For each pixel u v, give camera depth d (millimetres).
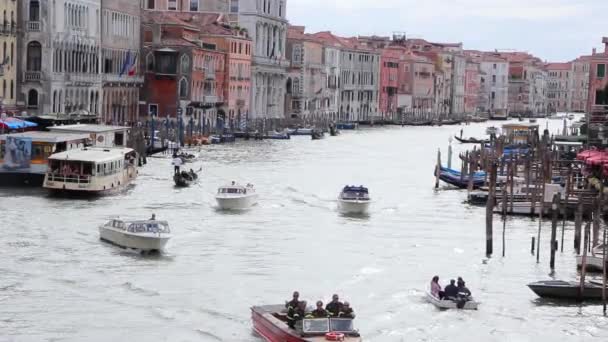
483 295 61875
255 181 109875
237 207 88938
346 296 60219
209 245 72438
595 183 93875
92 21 153875
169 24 180250
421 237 79250
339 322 49875
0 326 52688
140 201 91375
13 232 73875
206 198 94938
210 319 55062
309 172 122750
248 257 69250
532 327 56125
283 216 86750
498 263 70562
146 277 62625
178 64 175875
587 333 55562
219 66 193000
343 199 89812
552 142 143125
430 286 60562
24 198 89875
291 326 50594
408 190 108750
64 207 85812
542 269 69062
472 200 98125
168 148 137250
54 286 59875
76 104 147500
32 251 68062
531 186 100625
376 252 72750
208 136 162250
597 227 73625
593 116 135875
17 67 137125
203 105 182125
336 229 81438
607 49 158000
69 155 92625
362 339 51219
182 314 55656
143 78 174625
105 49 160500
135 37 173250
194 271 64625
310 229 80875
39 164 95688
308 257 70000
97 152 96562
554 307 59844
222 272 64625
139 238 68188
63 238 72250
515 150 149500
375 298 60062
